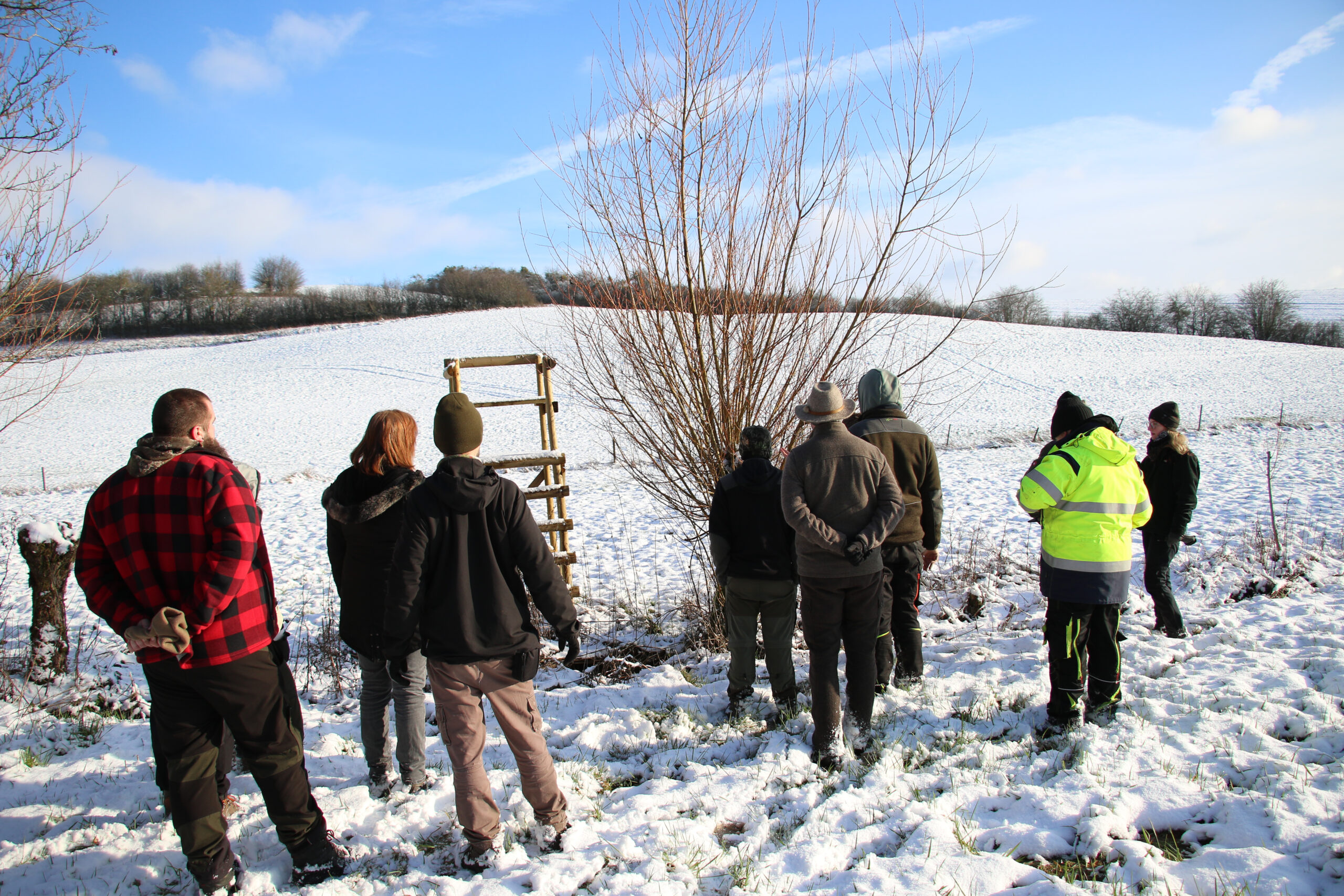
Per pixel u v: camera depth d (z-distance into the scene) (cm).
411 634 278
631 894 268
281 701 283
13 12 502
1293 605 574
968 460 1797
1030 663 487
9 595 782
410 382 3988
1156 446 527
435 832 325
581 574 841
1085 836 283
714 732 419
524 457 616
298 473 1962
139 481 266
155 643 254
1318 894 241
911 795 328
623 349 535
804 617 373
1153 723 379
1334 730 347
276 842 318
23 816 350
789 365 534
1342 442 1830
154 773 395
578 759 396
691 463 553
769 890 267
